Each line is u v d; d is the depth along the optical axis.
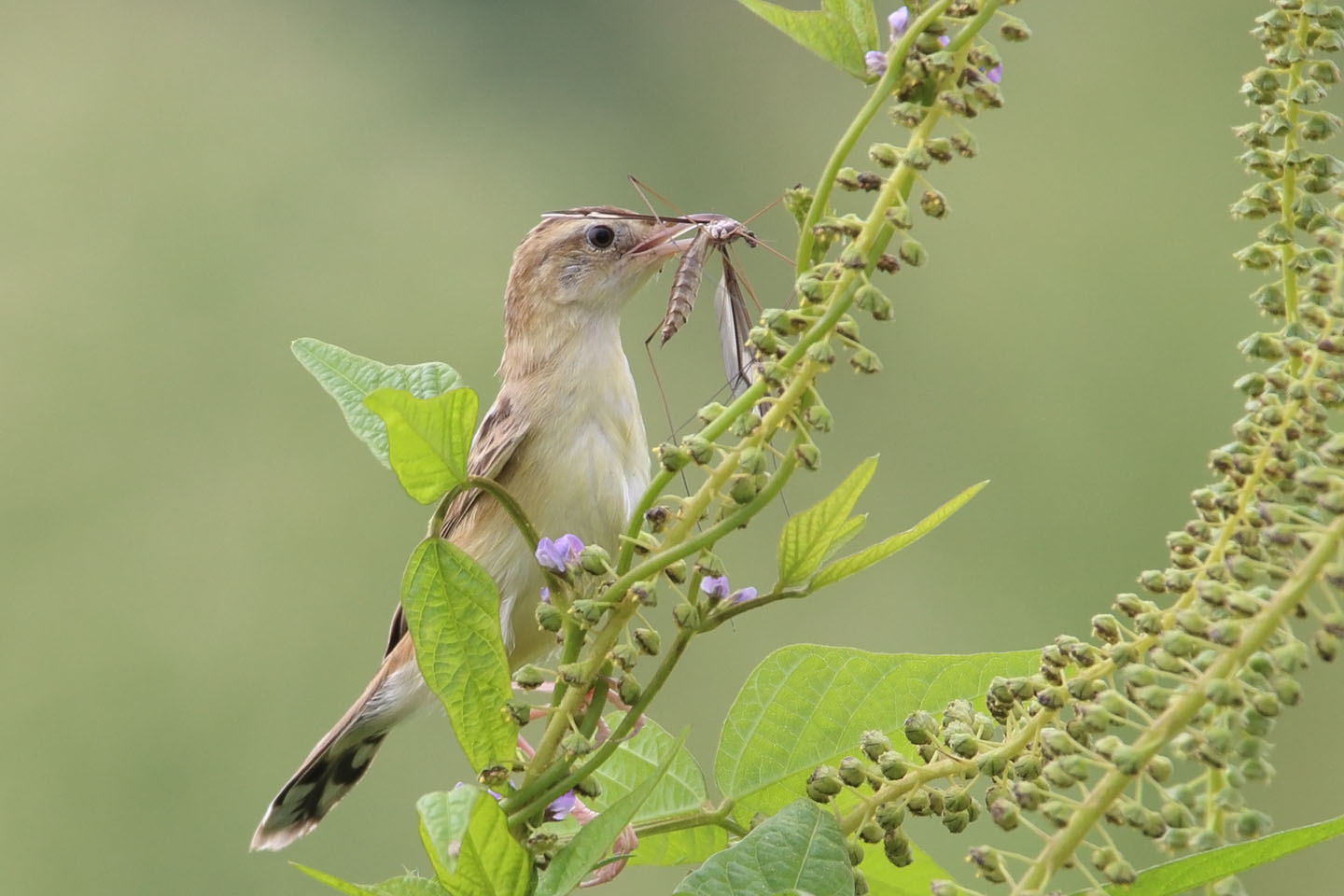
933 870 5.49
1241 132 4.38
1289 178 4.32
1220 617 3.99
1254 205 4.35
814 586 4.55
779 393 4.61
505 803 4.48
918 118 4.32
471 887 4.29
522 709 4.55
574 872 4.20
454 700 4.57
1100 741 3.85
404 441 4.49
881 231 4.36
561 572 4.66
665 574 4.51
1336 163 4.27
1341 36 4.25
